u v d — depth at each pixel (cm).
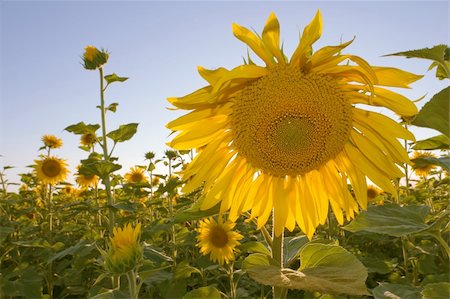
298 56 34
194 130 37
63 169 138
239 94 36
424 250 85
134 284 43
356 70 34
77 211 118
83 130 90
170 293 78
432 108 32
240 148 38
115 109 91
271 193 39
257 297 85
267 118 36
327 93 36
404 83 33
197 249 107
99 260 47
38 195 152
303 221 39
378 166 38
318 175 40
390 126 36
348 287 24
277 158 38
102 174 86
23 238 113
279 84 35
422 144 39
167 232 106
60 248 101
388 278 83
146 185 112
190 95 33
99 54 91
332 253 30
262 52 33
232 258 79
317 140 37
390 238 96
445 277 63
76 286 101
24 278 85
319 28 31
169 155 140
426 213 34
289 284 24
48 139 142
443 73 36
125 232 44
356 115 37
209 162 38
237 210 39
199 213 37
